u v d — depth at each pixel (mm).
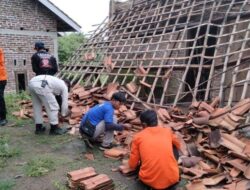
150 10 8875
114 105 4910
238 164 3924
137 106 6551
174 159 3430
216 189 3555
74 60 9719
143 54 7852
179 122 5340
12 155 4770
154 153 3367
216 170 4027
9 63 11211
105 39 9586
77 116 6539
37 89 5395
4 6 10938
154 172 3316
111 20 10125
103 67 8297
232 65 6242
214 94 6770
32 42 11922
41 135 5754
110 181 3676
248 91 6426
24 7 11555
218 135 4461
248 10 6773
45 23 12297
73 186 3656
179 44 6930
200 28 7035
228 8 6867
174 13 8188
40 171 4145
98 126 4875
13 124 6461
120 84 7656
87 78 8719
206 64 6770
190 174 4016
